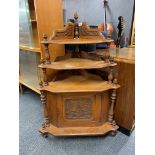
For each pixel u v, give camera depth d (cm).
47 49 141
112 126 164
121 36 201
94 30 139
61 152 149
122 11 203
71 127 162
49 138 167
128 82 151
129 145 155
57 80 163
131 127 163
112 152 148
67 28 139
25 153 148
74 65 139
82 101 153
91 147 154
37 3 151
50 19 164
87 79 163
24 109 223
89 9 237
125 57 153
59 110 155
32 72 220
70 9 253
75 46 175
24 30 194
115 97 157
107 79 163
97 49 188
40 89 148
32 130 179
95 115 158
